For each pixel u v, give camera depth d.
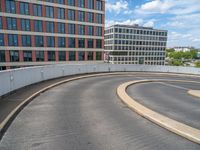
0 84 9.43
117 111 8.38
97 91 13.19
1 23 37.41
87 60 49.09
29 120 6.96
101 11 49.53
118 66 29.83
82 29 47.28
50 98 10.64
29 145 5.07
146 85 17.16
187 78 24.59
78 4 45.81
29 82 13.77
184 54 184.25
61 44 44.88
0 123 6.24
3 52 38.28
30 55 41.31
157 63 115.06
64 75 20.92
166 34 113.94
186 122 7.04
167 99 11.22
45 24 42.16
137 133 6.00
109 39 102.56
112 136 5.74
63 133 5.89
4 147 4.94
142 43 107.06
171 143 5.35
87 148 4.96
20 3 38.78
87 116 7.58
